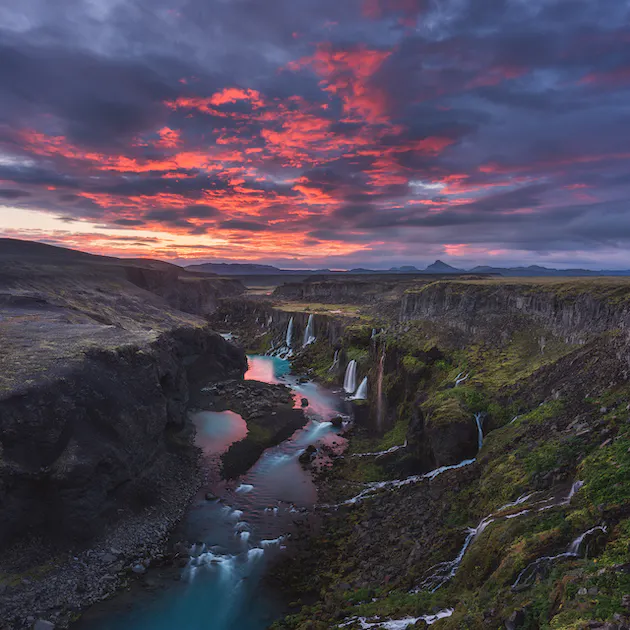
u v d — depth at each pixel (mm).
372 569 30078
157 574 32188
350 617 24469
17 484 32594
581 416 32188
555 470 27562
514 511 26156
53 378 38875
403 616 22422
